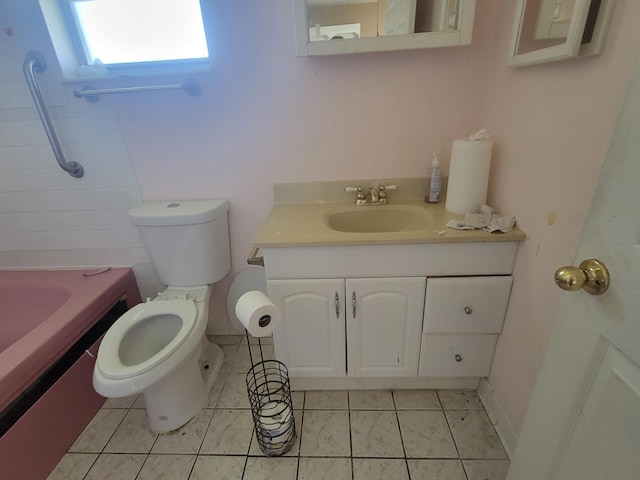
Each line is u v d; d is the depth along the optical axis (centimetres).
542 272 98
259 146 146
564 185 86
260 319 98
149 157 149
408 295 122
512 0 108
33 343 123
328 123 141
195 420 139
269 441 121
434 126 139
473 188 122
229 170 151
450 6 114
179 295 153
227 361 170
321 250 116
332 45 119
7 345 166
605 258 54
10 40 130
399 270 118
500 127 119
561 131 86
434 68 130
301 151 146
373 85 133
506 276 116
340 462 120
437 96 134
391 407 140
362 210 143
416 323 127
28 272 173
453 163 124
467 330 126
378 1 115
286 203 153
